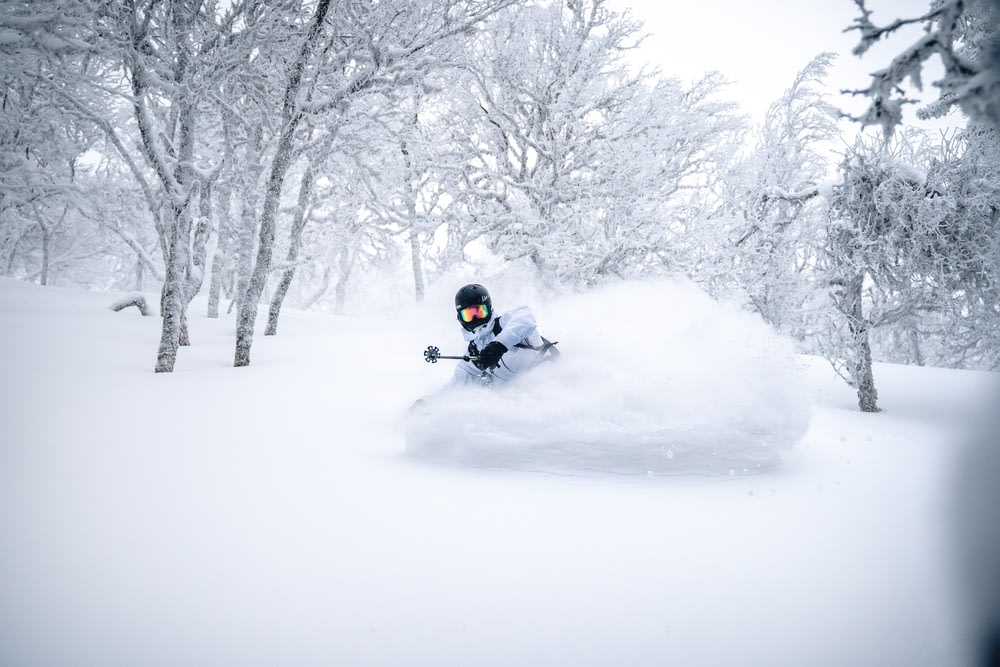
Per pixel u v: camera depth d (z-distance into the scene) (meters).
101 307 12.05
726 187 11.32
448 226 14.57
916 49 2.22
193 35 8.82
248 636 1.88
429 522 2.87
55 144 11.53
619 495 3.36
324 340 11.09
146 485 3.32
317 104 8.40
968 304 7.87
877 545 2.57
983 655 1.76
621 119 12.95
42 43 7.18
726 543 2.64
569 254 11.92
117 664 1.71
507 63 12.91
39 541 2.51
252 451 4.15
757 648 1.84
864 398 7.28
